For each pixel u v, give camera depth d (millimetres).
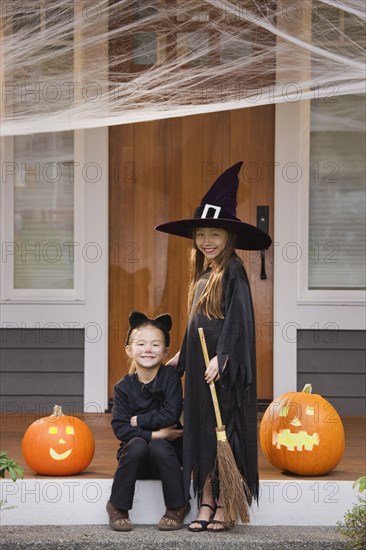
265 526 4633
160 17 6383
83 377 6680
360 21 6262
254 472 4457
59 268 6723
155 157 6715
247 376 4363
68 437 4762
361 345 6625
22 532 4500
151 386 4594
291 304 6602
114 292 6750
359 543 4242
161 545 4293
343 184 6680
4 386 6684
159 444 4461
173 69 6414
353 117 6641
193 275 4734
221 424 4344
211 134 6688
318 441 4762
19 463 5117
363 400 6641
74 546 4312
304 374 6629
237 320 4391
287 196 6594
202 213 4570
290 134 6574
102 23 6363
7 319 6656
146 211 6730
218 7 6344
